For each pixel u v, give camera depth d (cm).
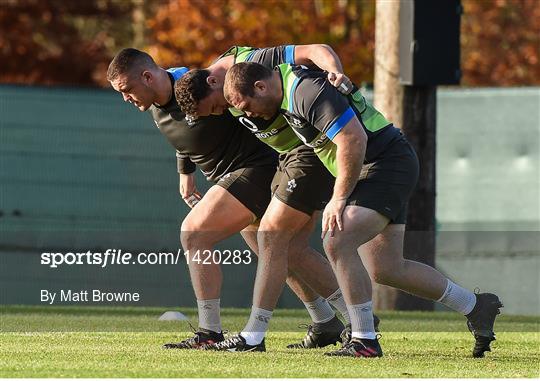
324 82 2158
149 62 2367
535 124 4147
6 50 10069
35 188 4088
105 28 10581
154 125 4112
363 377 1961
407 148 2269
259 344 2348
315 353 2348
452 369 2120
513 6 8688
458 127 4191
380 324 3209
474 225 4172
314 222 2430
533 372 2103
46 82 10162
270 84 2173
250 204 2392
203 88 2266
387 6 3825
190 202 2608
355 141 2131
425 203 3822
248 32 7462
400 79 3603
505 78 8456
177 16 7825
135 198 4088
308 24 7406
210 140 2395
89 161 4109
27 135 4116
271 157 2414
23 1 10275
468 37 8525
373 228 2219
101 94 4122
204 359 2167
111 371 1977
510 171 4153
